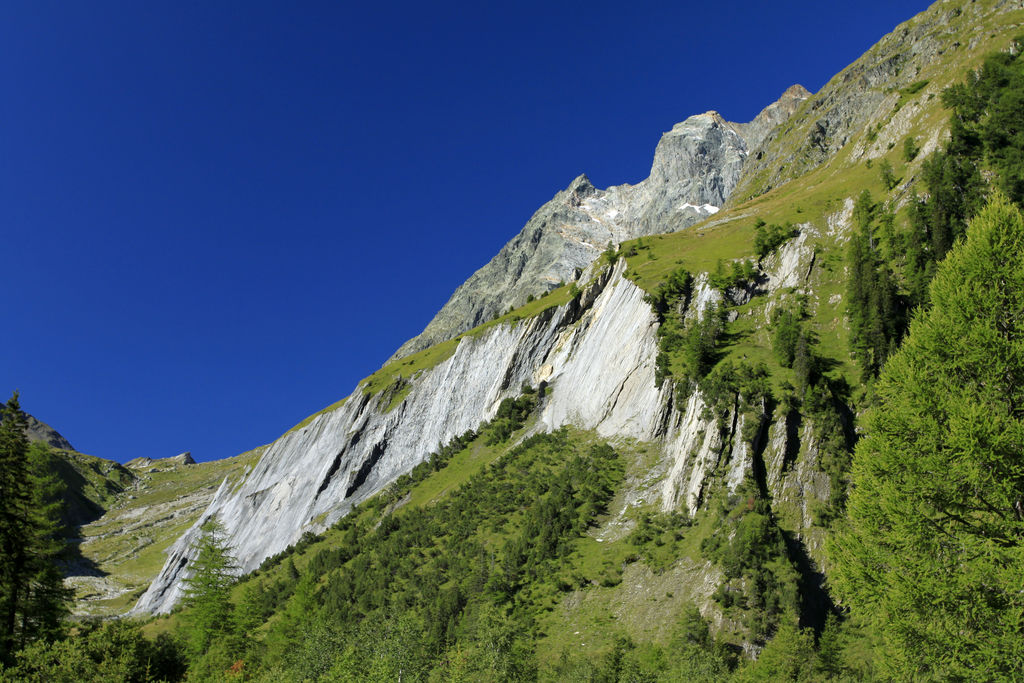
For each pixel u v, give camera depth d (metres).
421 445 163.25
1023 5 185.38
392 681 55.47
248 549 172.25
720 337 106.44
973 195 103.06
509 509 101.00
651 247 158.88
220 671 61.88
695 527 76.44
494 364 162.00
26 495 55.44
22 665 46.81
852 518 34.16
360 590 99.75
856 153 167.12
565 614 74.31
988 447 27.62
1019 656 24.80
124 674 50.66
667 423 98.12
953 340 31.42
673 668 56.06
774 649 56.75
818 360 92.75
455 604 82.75
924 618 28.12
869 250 108.00
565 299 162.75
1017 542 27.33
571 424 120.38
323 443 187.88
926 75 180.62
